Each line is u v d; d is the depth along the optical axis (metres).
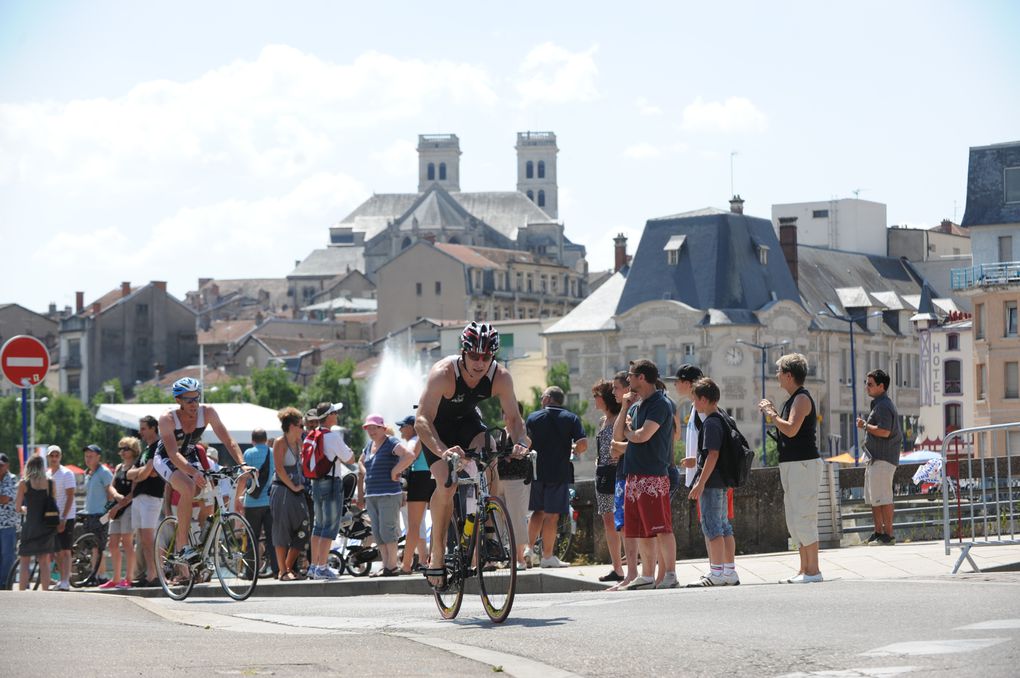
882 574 22.34
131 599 20.34
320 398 187.12
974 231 118.50
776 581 22.00
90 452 32.44
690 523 29.44
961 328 163.62
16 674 12.12
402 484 30.20
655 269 159.62
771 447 142.12
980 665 11.32
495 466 16.23
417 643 14.02
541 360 175.25
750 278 156.38
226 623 17.16
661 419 21.23
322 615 18.33
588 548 28.52
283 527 27.80
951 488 24.44
